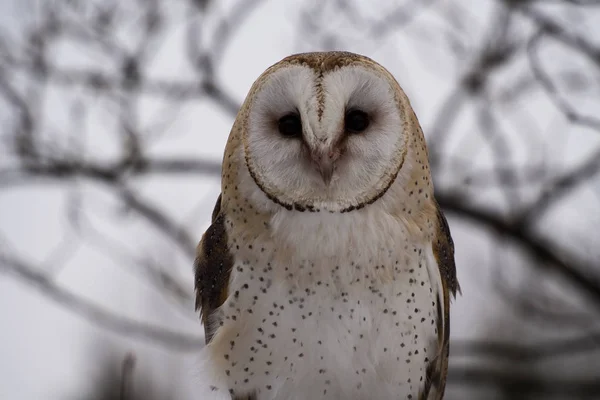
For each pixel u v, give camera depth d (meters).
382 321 8.06
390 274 8.05
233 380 8.27
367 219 8.00
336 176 7.89
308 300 8.02
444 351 8.77
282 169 7.99
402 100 8.16
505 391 15.29
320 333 8.03
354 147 7.91
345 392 8.19
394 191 8.12
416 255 8.20
